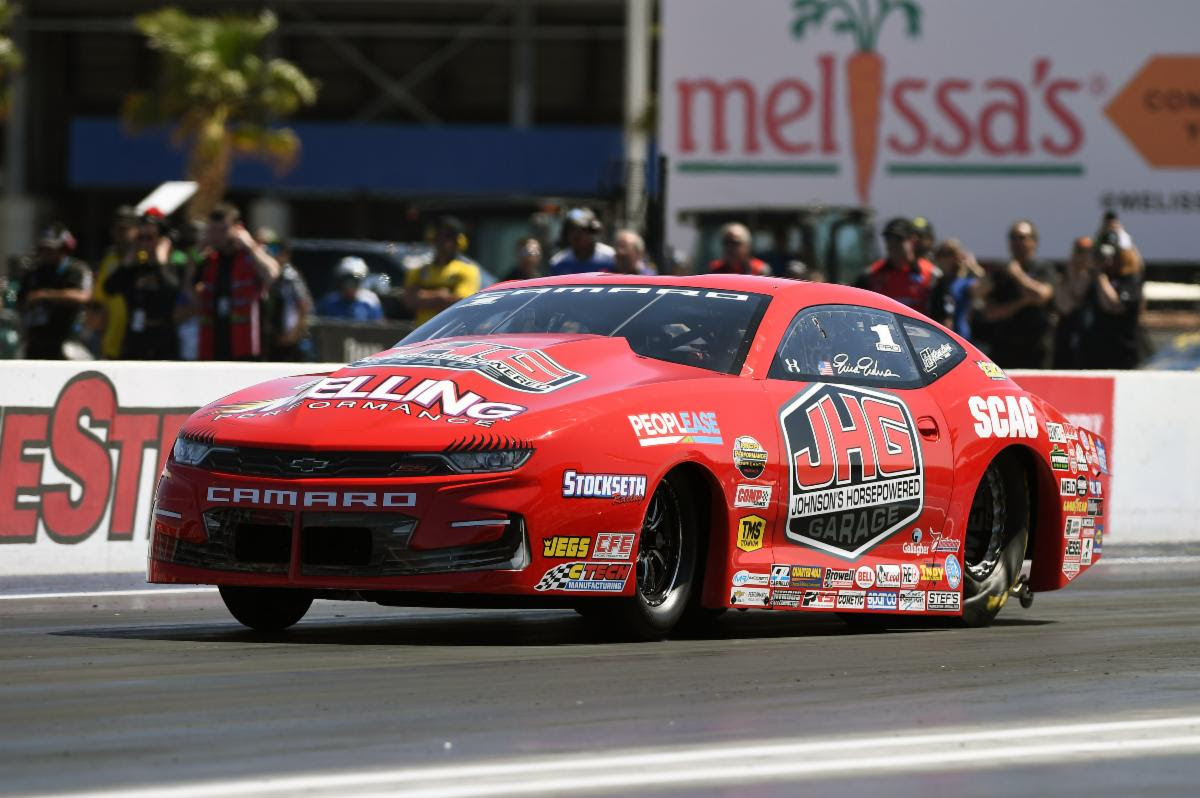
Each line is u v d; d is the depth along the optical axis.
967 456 25.27
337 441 20.38
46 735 14.72
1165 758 14.77
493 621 23.94
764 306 23.77
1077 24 87.88
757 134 87.25
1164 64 88.19
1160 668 20.06
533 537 20.17
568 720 15.73
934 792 13.30
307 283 85.44
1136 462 40.75
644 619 21.39
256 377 31.78
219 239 41.25
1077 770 14.21
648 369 22.27
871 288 44.28
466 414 20.56
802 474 22.77
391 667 18.75
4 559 29.84
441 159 137.00
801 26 87.06
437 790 12.78
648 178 58.66
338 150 136.88
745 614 26.14
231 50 127.44
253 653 19.89
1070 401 39.59
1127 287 49.53
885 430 24.16
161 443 31.33
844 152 87.44
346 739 14.66
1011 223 88.06
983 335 48.44
